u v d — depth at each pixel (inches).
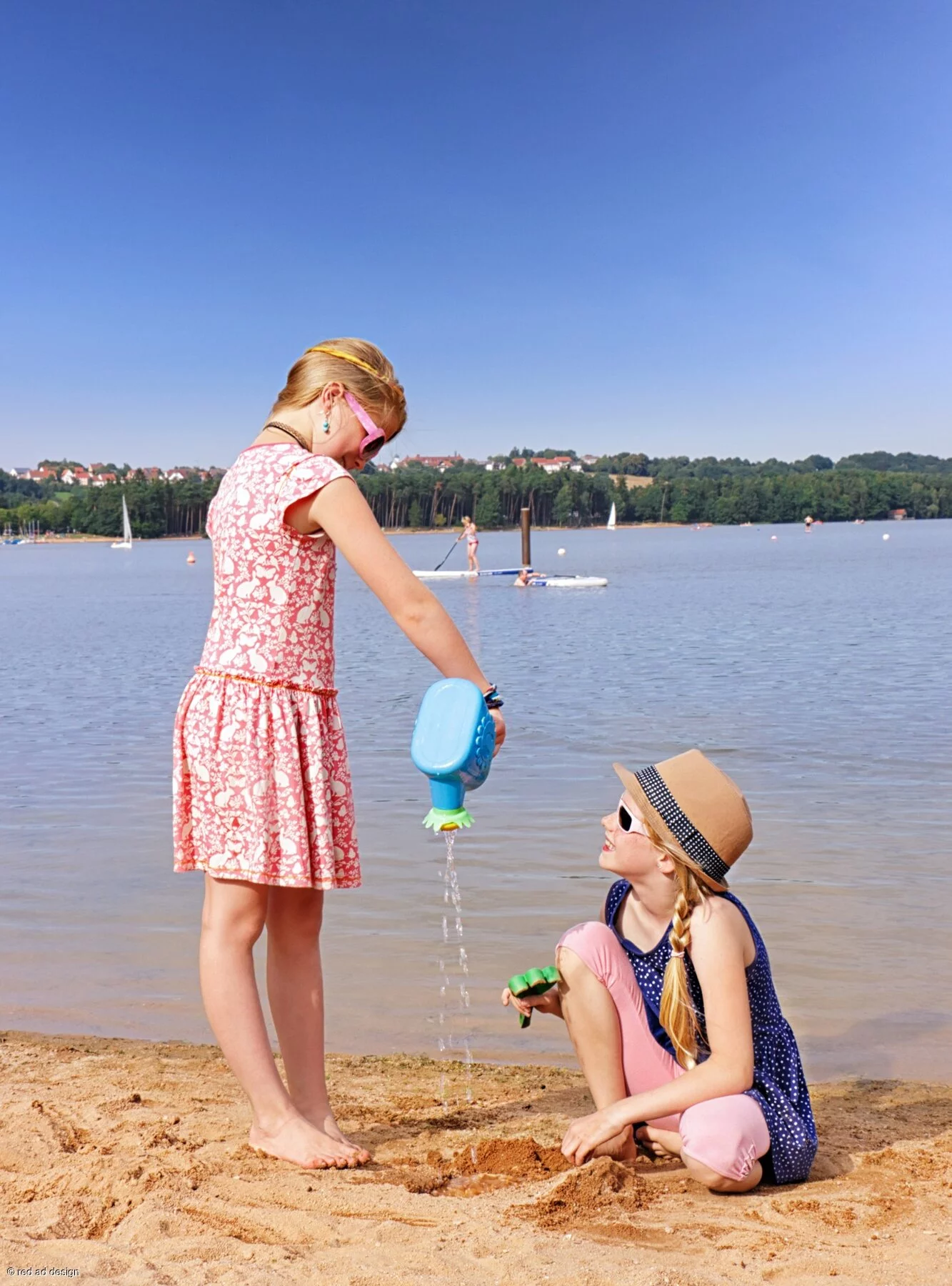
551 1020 163.5
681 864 108.1
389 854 240.8
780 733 370.3
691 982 109.9
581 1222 94.6
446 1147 116.3
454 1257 84.7
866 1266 85.0
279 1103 110.0
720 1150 102.2
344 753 111.7
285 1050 115.2
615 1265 82.7
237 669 106.7
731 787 108.8
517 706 437.4
